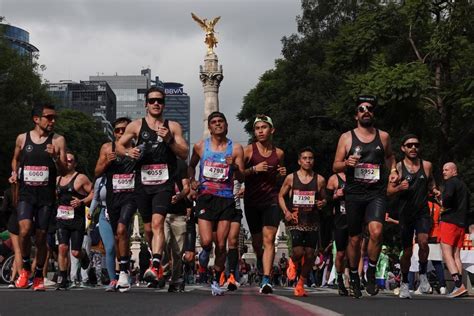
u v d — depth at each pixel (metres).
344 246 17.91
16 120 63.44
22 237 15.48
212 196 14.64
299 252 16.12
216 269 14.62
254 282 70.56
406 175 16.19
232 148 14.88
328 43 44.66
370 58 43.28
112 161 15.44
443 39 39.53
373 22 42.41
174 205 17.23
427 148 44.84
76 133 109.12
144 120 14.13
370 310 8.78
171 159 14.13
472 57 39.28
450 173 17.31
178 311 7.40
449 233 17.16
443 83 40.19
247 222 16.19
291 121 65.62
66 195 18.45
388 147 14.08
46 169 15.36
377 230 13.63
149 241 14.74
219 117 14.82
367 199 13.84
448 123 40.78
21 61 67.25
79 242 18.50
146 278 13.73
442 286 22.12
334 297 14.46
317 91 64.94
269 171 15.77
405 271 15.90
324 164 64.62
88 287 21.00
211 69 104.12
